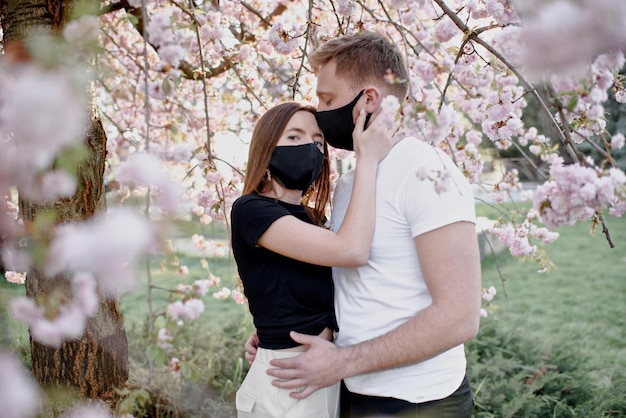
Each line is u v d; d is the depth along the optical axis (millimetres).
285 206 1634
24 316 1229
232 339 3412
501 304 5855
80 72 1045
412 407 1421
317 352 1446
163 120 3227
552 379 3283
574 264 7566
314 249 1413
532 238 2617
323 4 2994
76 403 1732
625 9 912
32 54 969
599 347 4566
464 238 1363
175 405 2650
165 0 2439
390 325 1453
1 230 1161
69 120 933
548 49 975
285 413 1497
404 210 1429
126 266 1059
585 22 922
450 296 1334
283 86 3051
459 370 1511
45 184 1145
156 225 1087
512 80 2021
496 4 1647
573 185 1243
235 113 3492
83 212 1701
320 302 1546
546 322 5254
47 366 1785
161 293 5258
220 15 2434
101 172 1746
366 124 1559
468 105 2535
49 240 1124
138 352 2996
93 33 1149
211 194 2523
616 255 8023
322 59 1600
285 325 1527
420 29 2547
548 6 956
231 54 2562
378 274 1467
